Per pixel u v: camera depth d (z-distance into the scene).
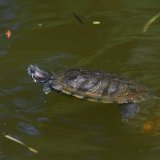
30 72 12.55
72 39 14.91
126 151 9.97
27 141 10.45
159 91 11.73
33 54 14.11
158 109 11.07
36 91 12.27
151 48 14.02
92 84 11.50
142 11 16.38
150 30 15.04
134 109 10.97
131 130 10.65
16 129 10.85
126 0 17.22
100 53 13.98
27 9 16.89
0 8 16.98
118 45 14.34
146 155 9.80
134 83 11.55
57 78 12.10
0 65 13.56
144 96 11.27
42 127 10.90
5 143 10.45
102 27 15.52
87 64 13.43
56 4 17.22
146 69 12.90
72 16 16.36
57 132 10.72
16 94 12.14
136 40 14.55
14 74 13.06
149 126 10.66
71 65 13.40
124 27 15.42
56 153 10.05
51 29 15.56
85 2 17.30
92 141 10.38
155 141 10.23
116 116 11.23
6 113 11.39
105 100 11.23
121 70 12.98
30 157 9.96
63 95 11.98
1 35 15.28
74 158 9.86
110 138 10.44
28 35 15.25
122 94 11.20
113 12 16.44
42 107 11.63
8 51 14.33
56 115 11.31
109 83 11.43
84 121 11.08
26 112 11.43
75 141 10.40
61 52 14.17
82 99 11.78
